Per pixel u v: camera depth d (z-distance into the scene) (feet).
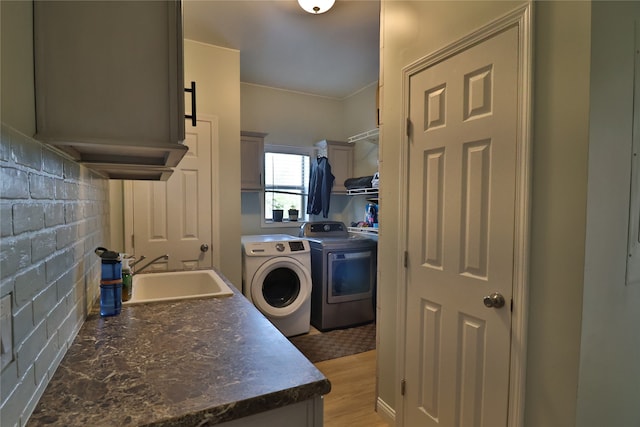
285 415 2.46
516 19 4.06
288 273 10.82
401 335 6.01
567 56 3.62
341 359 8.97
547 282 3.85
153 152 3.20
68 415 2.09
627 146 3.83
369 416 6.64
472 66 4.63
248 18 8.11
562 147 3.68
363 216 13.34
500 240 4.31
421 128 5.51
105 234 5.63
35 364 2.20
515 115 4.10
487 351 4.51
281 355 2.94
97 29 2.68
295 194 13.76
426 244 5.47
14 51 2.07
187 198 9.36
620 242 3.84
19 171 2.01
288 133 13.48
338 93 13.78
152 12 2.83
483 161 4.51
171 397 2.29
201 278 6.46
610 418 3.96
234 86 9.78
